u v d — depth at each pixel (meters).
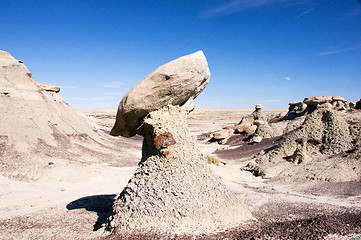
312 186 13.29
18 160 16.59
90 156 21.89
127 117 8.03
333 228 5.44
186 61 7.52
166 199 6.83
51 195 12.10
